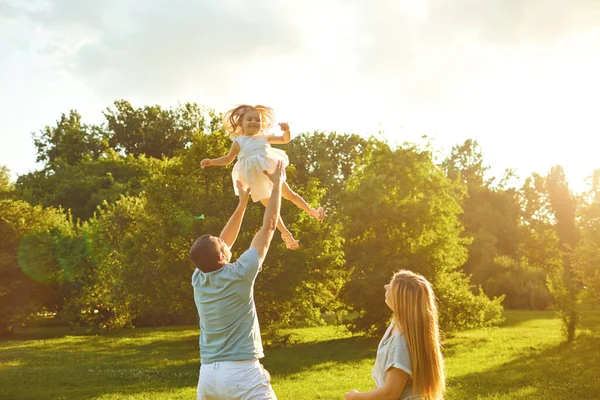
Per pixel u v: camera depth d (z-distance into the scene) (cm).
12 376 1692
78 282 3512
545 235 5728
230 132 557
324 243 2422
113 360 2133
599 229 2523
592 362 1817
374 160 2923
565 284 2547
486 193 5922
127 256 2436
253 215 2266
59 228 3581
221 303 404
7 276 3256
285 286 2303
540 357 2008
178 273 2295
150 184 2522
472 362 1948
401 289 396
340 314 2797
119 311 3288
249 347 405
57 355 2288
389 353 391
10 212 3381
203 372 410
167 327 4003
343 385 1511
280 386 1520
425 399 380
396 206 2703
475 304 2572
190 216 2267
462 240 2788
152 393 1404
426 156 2800
